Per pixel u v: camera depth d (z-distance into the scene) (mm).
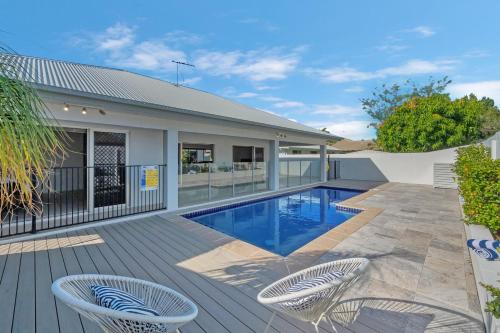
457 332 2508
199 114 7344
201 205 8742
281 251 5695
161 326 1711
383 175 17141
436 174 13914
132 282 2238
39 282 3383
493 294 1971
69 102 5156
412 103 19453
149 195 8203
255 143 15219
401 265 4023
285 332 2516
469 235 4656
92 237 5270
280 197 11680
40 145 1714
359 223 6547
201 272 3809
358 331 2514
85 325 2553
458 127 17250
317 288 1903
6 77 1572
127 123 6641
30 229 5484
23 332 2441
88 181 6957
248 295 3191
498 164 4562
